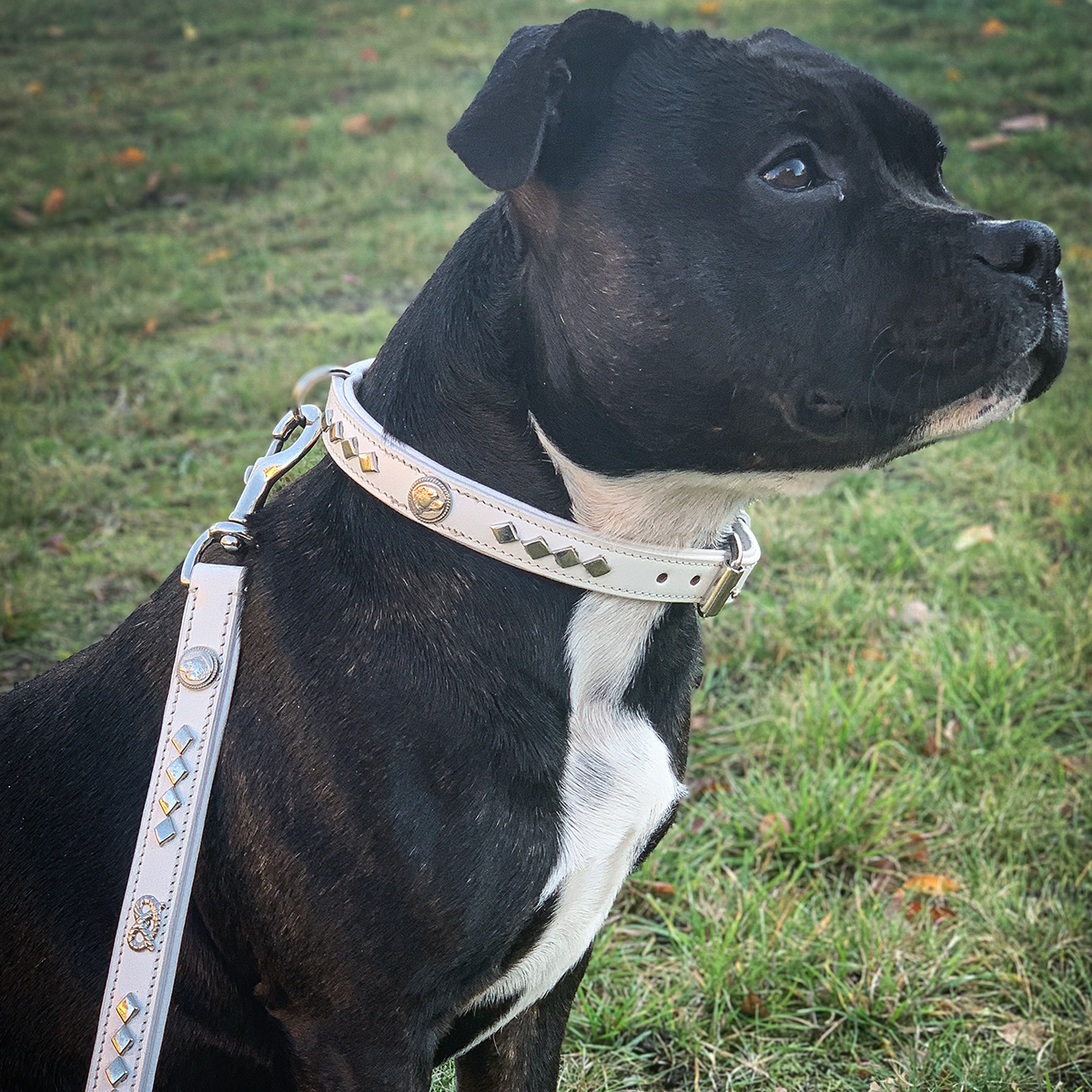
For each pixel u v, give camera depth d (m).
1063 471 2.06
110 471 2.08
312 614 0.95
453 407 0.96
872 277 0.93
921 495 2.05
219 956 0.96
